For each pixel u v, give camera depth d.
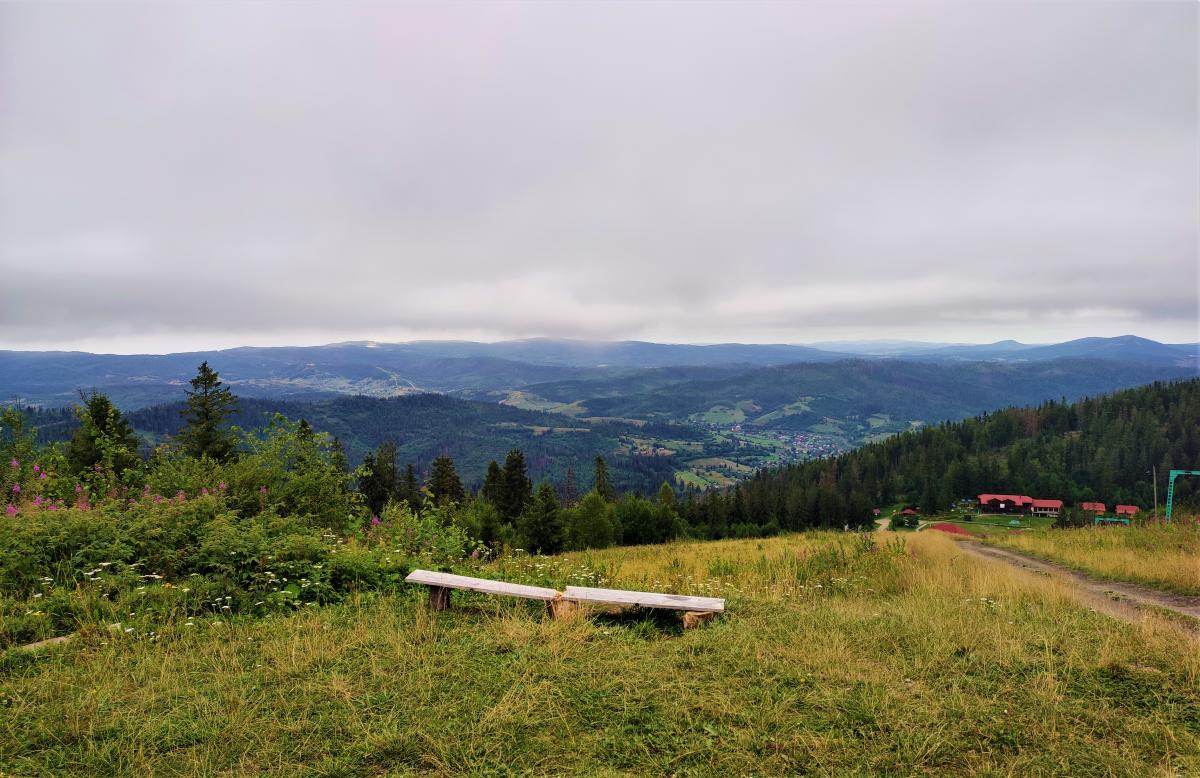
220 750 3.75
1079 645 5.32
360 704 4.27
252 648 5.30
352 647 5.23
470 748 3.72
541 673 4.71
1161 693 4.48
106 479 11.48
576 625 5.71
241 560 7.09
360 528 10.66
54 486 10.52
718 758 3.67
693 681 4.59
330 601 6.78
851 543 13.27
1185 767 3.61
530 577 8.20
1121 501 105.44
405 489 58.91
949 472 118.12
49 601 5.90
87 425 17.91
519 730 3.95
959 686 4.61
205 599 6.33
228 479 12.41
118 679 4.60
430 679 4.62
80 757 3.65
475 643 5.33
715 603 5.94
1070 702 4.32
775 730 3.95
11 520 7.18
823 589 9.30
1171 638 5.54
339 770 3.54
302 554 7.34
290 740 3.86
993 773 3.51
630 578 9.27
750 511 82.12
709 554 16.94
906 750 3.73
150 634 5.51
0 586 6.15
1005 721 4.07
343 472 15.37
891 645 5.44
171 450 14.83
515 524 51.88
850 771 3.55
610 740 3.84
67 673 4.68
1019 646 5.27
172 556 7.00
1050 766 3.62
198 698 4.34
